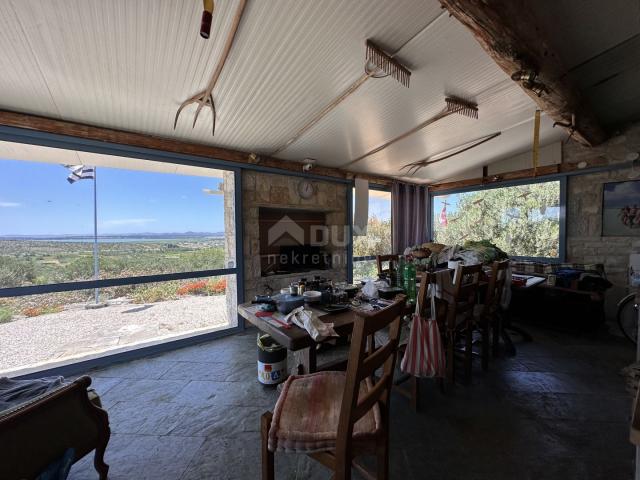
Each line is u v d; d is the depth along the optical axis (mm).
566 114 2469
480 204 4844
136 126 2512
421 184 5523
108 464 1420
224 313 3467
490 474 1339
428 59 1820
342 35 1557
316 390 1259
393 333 1140
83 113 2227
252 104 2227
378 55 1694
